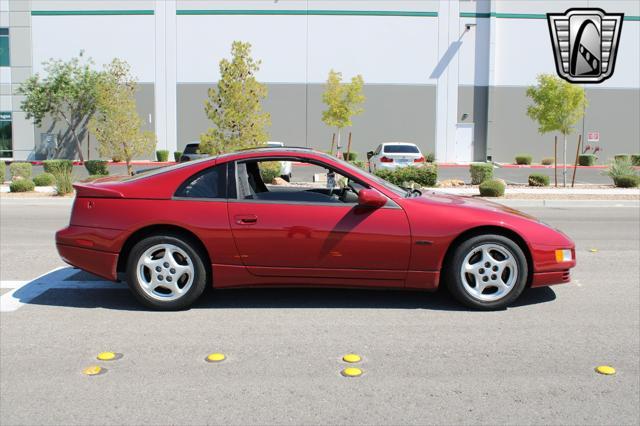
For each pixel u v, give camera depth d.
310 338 5.24
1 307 6.16
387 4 37.41
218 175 6.04
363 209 5.88
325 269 5.91
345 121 33.12
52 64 37.56
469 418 3.79
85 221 6.05
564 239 6.05
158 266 5.96
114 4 37.41
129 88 32.00
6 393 4.16
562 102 22.12
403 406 3.95
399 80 37.84
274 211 5.89
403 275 5.91
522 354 4.89
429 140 38.28
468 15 37.62
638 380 4.39
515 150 38.47
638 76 37.88
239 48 19.34
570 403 4.01
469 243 5.89
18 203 17.17
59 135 38.03
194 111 37.88
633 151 38.44
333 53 37.59
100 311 6.02
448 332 5.41
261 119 19.28
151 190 6.00
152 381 4.35
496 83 38.09
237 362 4.70
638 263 8.55
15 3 37.47
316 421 3.74
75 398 4.08
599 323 5.70
